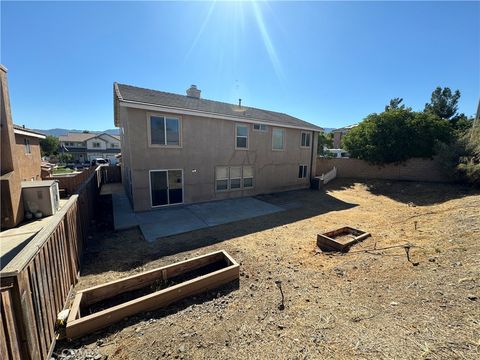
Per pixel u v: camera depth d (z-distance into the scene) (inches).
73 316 122.8
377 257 202.5
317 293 154.6
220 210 412.2
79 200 219.6
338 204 474.9
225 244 259.4
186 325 127.0
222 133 479.8
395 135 655.1
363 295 145.6
